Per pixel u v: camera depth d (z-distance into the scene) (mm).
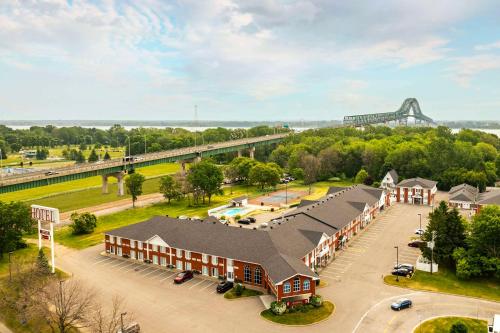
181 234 101562
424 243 99375
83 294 83000
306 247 94625
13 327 72500
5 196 197250
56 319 72125
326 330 69625
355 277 92625
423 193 169875
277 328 70250
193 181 173625
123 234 107750
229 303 79938
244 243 93062
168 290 86500
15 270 95750
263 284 86812
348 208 129500
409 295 83125
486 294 83438
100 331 63125
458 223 96812
